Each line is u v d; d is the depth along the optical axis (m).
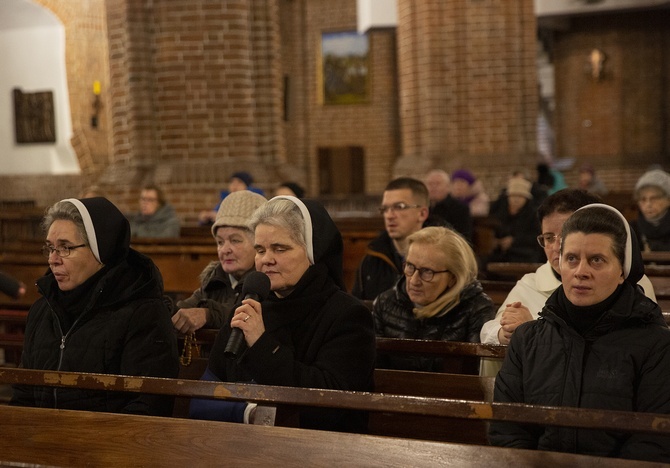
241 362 2.77
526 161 15.12
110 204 3.11
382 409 2.36
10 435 2.60
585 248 2.53
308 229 2.95
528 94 15.30
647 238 6.38
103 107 18.62
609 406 2.46
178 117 10.66
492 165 15.11
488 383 3.07
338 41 23.42
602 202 3.43
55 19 17.94
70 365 3.00
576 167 21.81
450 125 15.27
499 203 9.10
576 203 3.40
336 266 3.06
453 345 3.28
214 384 2.56
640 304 2.55
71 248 3.02
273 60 10.95
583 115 21.88
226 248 4.01
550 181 14.32
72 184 18.41
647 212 6.35
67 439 2.55
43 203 18.42
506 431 2.64
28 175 18.50
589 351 2.56
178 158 10.69
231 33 10.55
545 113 22.55
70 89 18.12
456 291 3.71
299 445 2.33
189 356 3.58
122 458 2.48
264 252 2.97
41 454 2.56
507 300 3.71
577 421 2.19
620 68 21.42
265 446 2.36
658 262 5.79
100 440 2.52
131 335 3.01
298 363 2.78
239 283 4.05
